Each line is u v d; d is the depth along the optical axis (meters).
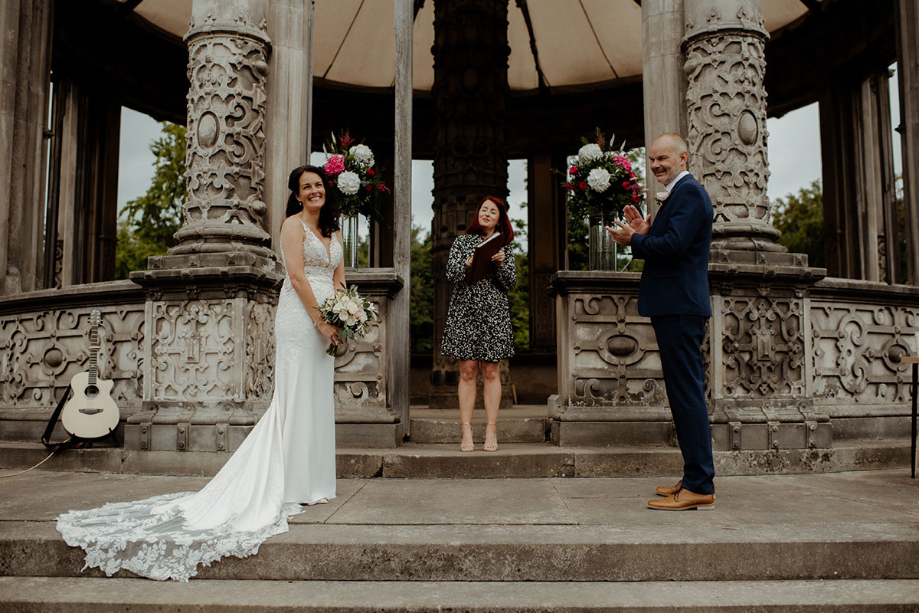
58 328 5.71
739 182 5.20
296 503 3.64
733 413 4.90
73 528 3.11
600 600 2.60
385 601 2.60
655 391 5.18
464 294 5.03
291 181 3.96
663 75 5.58
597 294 5.19
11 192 6.58
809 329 5.13
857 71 11.18
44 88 6.94
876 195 11.05
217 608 2.59
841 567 2.89
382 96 14.34
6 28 6.57
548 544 2.88
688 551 2.88
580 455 4.71
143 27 11.65
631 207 3.89
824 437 4.96
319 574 2.90
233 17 5.27
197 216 5.19
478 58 8.35
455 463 4.64
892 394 5.88
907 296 5.91
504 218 5.21
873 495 3.95
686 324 3.59
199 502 3.48
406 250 5.59
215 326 4.89
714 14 5.28
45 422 5.65
